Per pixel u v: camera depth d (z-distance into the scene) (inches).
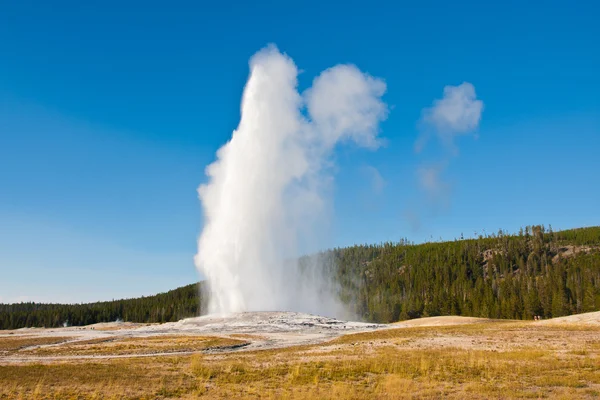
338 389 856.9
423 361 1099.3
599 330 1716.3
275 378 1021.8
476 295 5054.1
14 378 1011.9
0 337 2519.7
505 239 7805.1
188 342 1929.1
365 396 810.8
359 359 1245.7
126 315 6756.9
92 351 1705.2
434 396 792.9
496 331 1849.2
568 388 807.1
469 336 1712.6
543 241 7529.5
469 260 7042.3
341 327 2642.7
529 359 1120.8
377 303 5812.0
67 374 1083.3
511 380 904.9
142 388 930.7
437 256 7332.7
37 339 2277.3
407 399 783.1
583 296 4505.4
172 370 1155.9
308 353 1450.5
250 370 1131.9
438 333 1889.8
